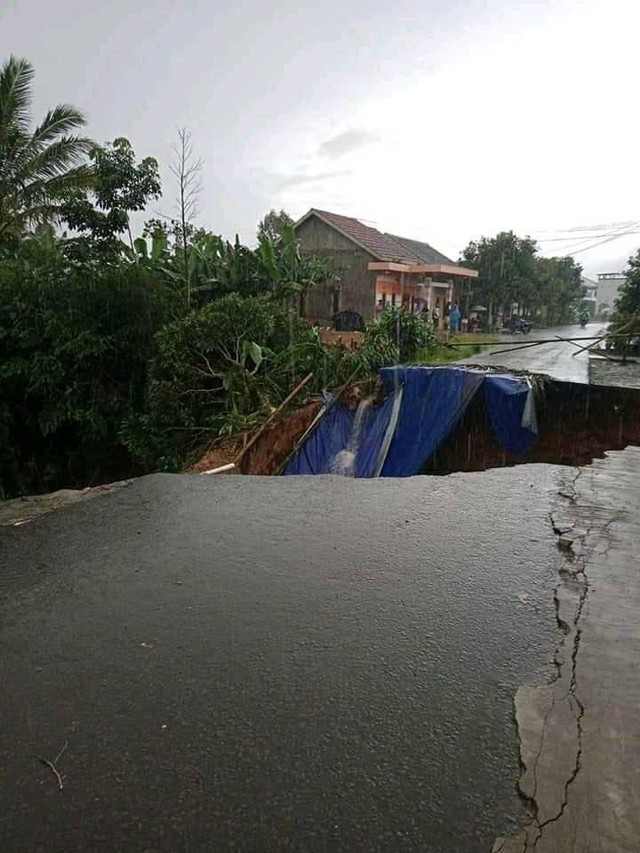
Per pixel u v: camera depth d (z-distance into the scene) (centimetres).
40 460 1230
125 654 238
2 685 219
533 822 157
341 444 1043
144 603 282
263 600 283
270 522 400
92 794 168
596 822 156
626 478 499
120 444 1189
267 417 958
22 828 157
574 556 331
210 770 176
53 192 1369
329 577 308
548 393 939
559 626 257
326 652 238
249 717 200
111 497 469
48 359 1107
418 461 991
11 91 1274
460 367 1076
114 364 1180
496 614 267
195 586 300
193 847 150
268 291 1328
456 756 181
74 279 1138
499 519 397
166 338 1043
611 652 236
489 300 3175
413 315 1534
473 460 963
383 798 165
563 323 4353
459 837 153
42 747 187
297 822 158
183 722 198
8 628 261
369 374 1148
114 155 1559
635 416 871
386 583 300
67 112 1347
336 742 187
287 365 1077
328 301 2375
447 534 370
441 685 216
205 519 409
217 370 1068
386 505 435
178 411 1035
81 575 317
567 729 192
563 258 4278
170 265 1334
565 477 505
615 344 1689
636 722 195
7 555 349
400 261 2380
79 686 218
